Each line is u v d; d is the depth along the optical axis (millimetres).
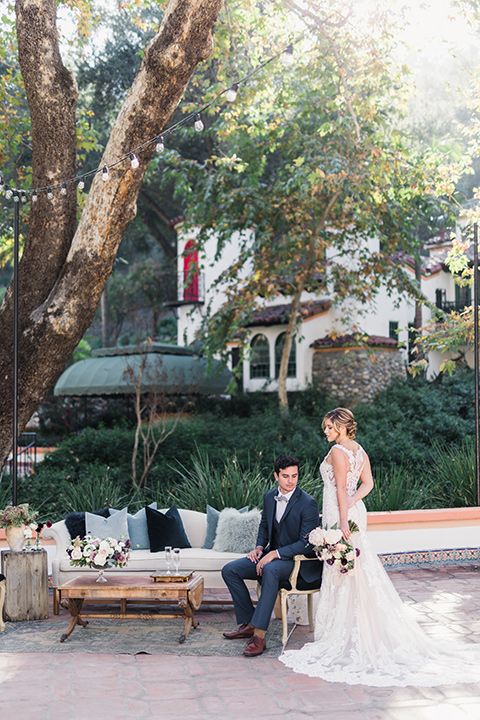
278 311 21938
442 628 5984
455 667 4977
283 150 15594
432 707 4234
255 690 4645
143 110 7469
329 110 14570
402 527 8594
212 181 15422
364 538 5617
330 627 5473
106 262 7871
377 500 9398
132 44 21219
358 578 5410
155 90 7410
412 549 8609
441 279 22625
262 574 5699
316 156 14008
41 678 4906
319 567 5918
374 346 20719
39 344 7906
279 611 6516
